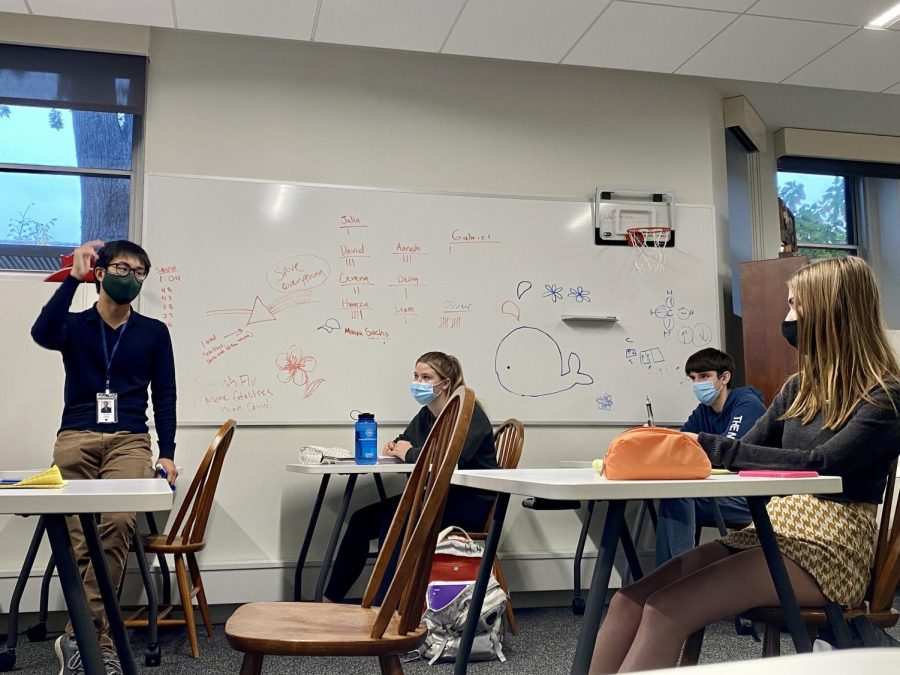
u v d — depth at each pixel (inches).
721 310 169.2
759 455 59.8
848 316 61.2
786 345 154.2
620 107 167.9
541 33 136.6
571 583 149.7
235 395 142.2
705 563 60.5
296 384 144.8
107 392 100.0
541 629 128.2
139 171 145.5
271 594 138.6
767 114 199.5
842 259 63.2
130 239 144.4
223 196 145.9
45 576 119.4
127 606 131.3
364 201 151.9
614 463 51.8
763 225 203.3
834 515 57.4
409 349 149.9
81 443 96.7
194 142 147.2
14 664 103.2
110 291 99.2
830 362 61.4
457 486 122.3
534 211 159.2
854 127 209.5
